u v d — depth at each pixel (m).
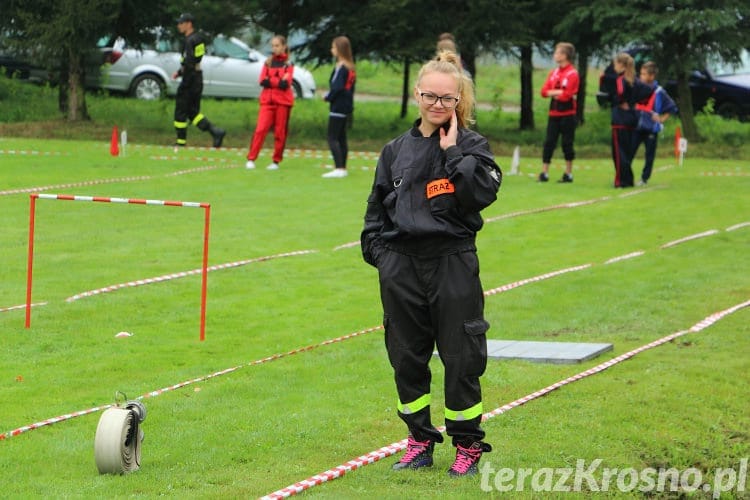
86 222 24.67
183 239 23.30
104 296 18.47
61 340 15.89
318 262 21.64
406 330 10.50
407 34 44.28
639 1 43.91
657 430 12.44
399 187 10.27
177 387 13.76
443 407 13.02
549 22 47.84
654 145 32.59
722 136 49.59
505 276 20.69
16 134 41.38
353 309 18.17
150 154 36.69
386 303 10.49
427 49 43.59
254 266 21.09
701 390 13.78
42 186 28.88
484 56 46.91
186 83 39.09
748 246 23.53
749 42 44.50
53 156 34.84
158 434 11.96
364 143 43.97
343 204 27.83
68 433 11.97
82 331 16.42
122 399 13.20
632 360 15.15
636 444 12.05
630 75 31.70
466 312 10.22
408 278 10.34
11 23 43.97
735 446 12.27
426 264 10.25
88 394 13.45
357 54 44.91
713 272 20.92
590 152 44.06
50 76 50.62
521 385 13.92
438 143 10.28
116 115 48.44
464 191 9.98
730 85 58.25
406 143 10.41
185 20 39.00
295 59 46.28
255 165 34.88
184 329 16.72
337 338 16.34
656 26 42.78
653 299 18.89
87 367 14.61
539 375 14.39
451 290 10.17
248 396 13.43
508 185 32.44
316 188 30.23
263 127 33.56
